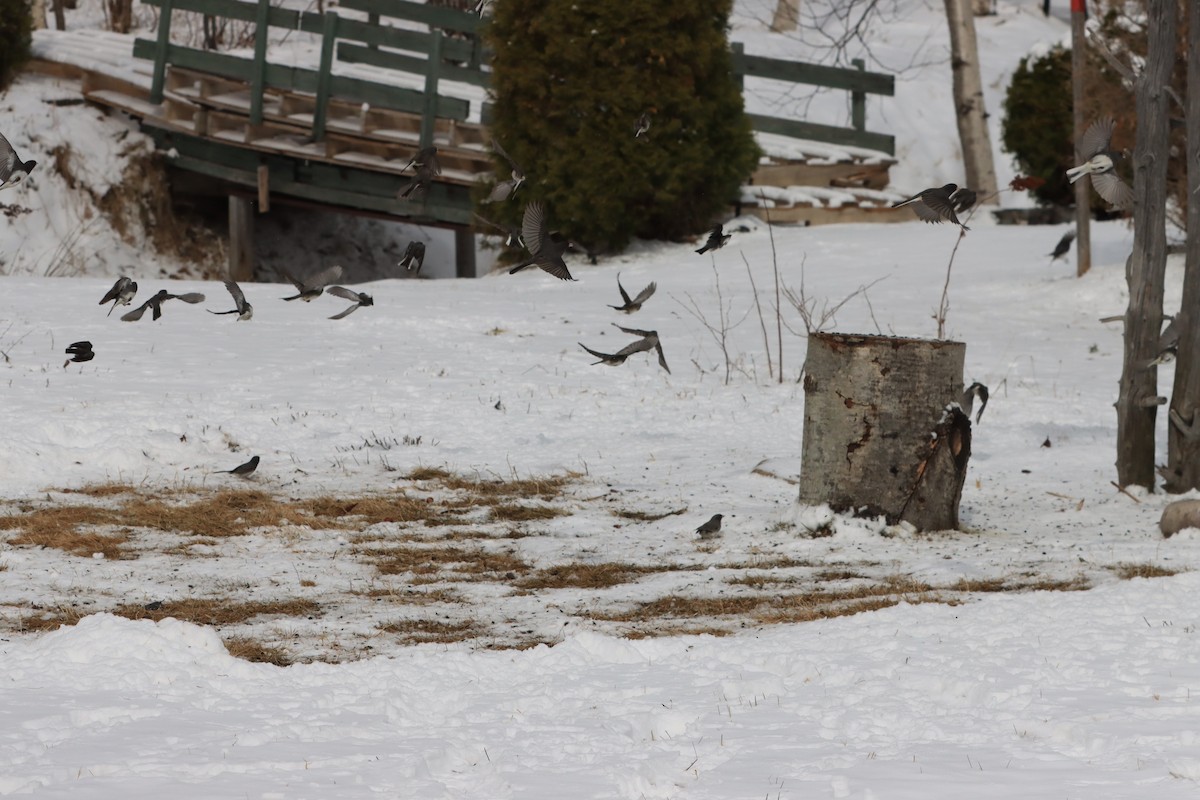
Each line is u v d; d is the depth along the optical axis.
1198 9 21.25
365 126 50.09
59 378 28.16
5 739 10.34
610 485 22.97
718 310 38.06
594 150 46.09
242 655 13.80
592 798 9.09
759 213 51.69
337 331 34.25
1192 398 21.48
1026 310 37.75
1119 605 14.34
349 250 56.38
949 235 48.88
